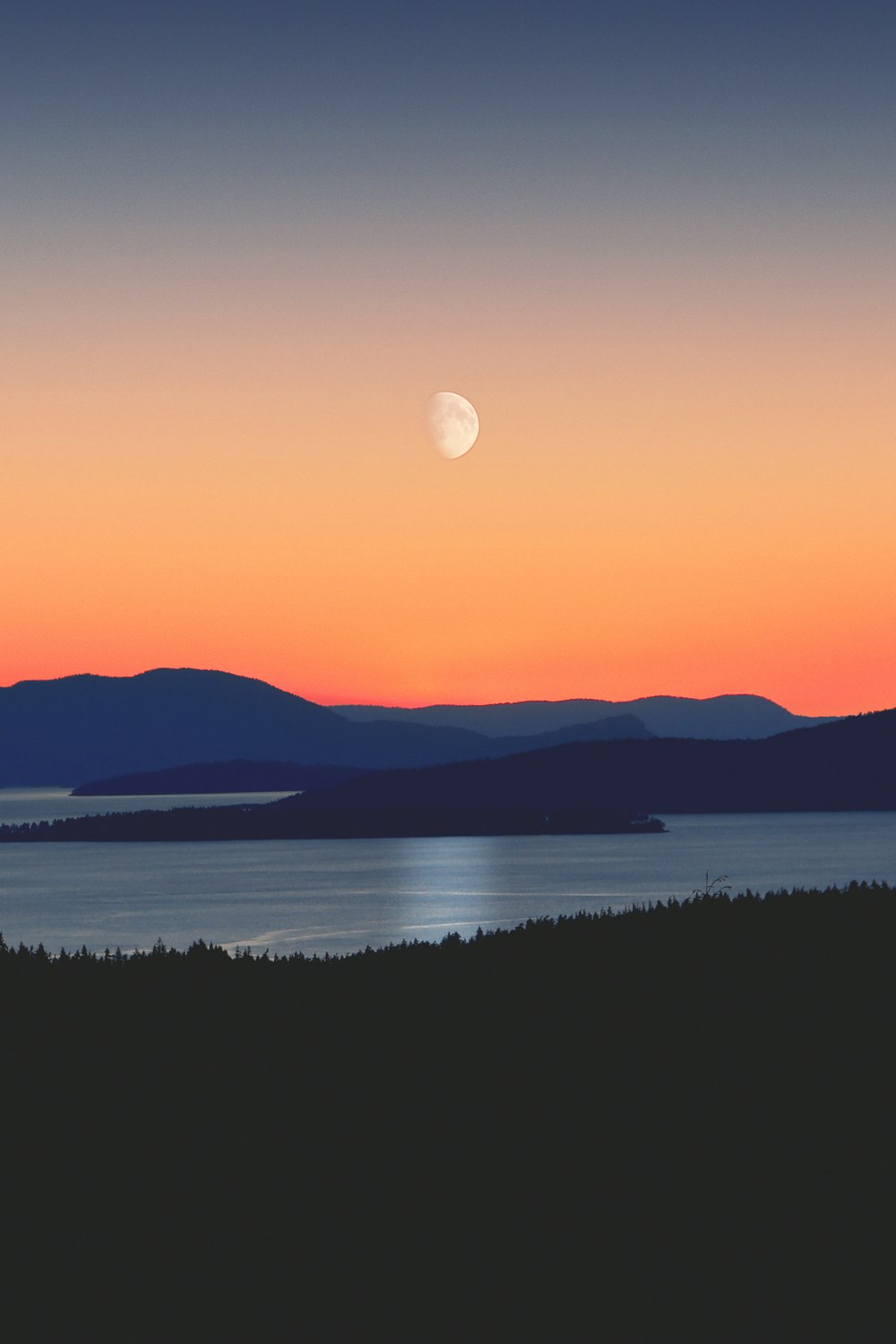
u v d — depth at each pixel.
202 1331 37.09
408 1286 39.56
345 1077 57.25
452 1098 54.03
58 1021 66.75
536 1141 49.56
